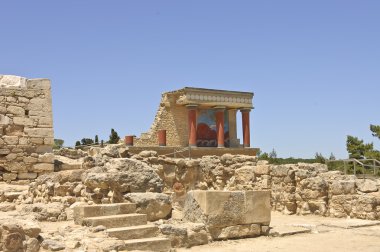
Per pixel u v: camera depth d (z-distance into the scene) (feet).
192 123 133.28
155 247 34.86
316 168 66.39
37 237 31.24
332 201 59.31
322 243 41.16
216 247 38.88
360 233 46.57
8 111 67.51
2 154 66.33
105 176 44.19
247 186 69.87
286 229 46.91
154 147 115.85
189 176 72.08
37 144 69.00
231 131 148.05
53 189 50.57
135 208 40.81
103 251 30.35
